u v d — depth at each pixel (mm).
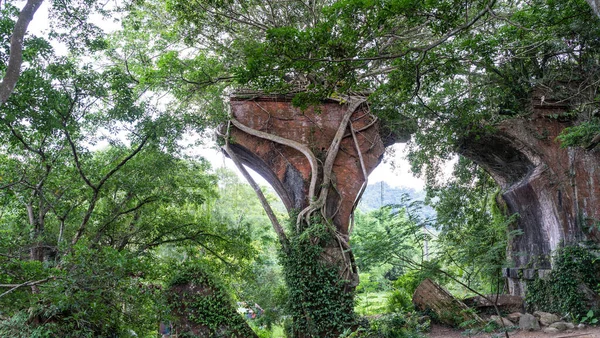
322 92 11312
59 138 12773
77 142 13148
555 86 17391
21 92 10477
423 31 16203
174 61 14820
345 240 15000
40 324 10242
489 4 10992
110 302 10117
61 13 11328
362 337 13539
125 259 9656
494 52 12719
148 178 14859
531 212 18125
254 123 16141
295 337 14242
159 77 14891
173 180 16344
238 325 13555
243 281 18219
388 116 14891
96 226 15188
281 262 14789
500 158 18844
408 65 11820
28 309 10430
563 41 15008
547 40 14234
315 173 15258
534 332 14211
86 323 10539
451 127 16969
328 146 16109
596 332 13406
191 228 17047
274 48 10031
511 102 17562
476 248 12516
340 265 14617
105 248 9742
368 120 16609
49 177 13406
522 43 14727
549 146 17703
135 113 13055
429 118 17000
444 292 16344
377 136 16438
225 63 15914
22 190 12883
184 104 15984
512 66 16891
